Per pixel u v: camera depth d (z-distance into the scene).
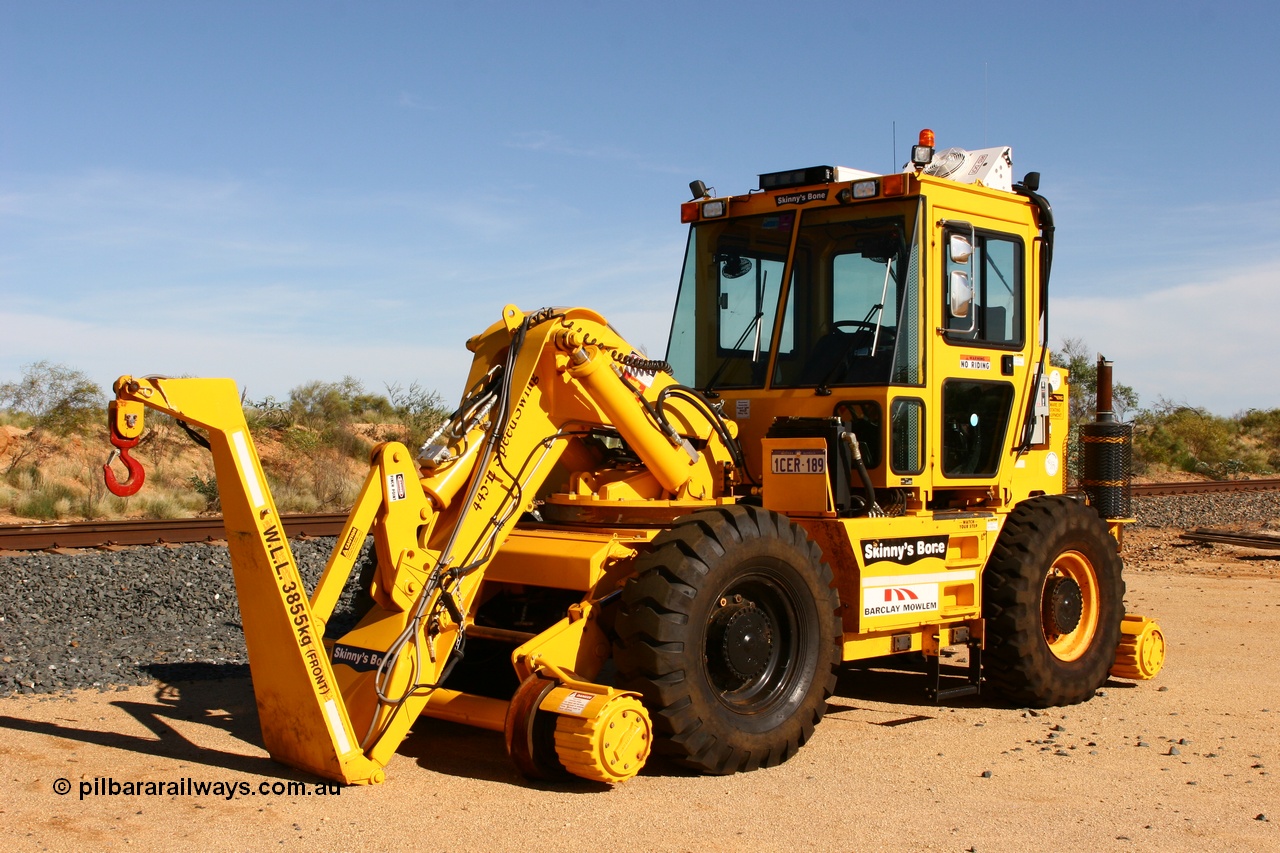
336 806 4.93
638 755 5.22
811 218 7.24
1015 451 7.73
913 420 6.88
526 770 5.33
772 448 6.57
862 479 6.57
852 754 6.05
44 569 10.90
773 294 7.30
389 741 5.36
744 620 5.78
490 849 4.44
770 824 4.82
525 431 5.84
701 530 5.60
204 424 4.90
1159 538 16.95
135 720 6.38
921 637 6.94
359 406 29.08
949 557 7.04
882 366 6.77
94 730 6.14
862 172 7.45
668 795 5.20
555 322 5.93
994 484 7.51
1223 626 10.16
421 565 5.45
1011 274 7.71
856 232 7.08
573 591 6.39
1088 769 5.78
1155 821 4.94
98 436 23.00
